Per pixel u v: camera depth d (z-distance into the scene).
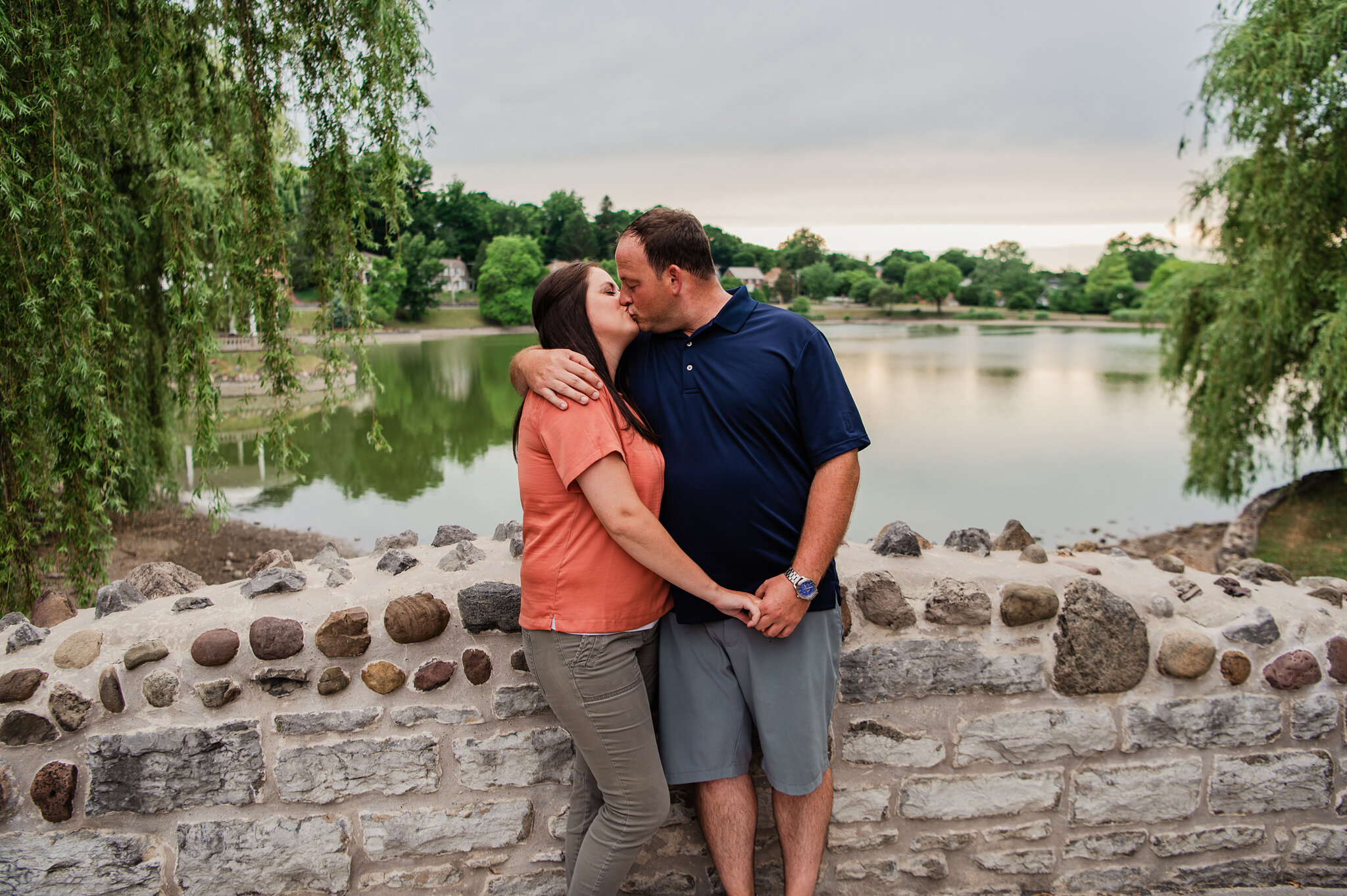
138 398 10.30
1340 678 2.27
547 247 141.38
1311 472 14.74
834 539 1.75
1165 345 14.75
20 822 1.94
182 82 6.37
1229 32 12.53
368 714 2.04
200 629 2.00
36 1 5.02
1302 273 12.40
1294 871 2.32
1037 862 2.25
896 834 2.21
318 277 7.33
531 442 1.71
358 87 6.29
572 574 1.70
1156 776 2.25
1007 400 33.34
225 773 2.00
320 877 2.06
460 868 2.10
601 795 1.94
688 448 1.78
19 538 6.05
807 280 174.25
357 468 19.53
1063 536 14.27
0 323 5.29
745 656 1.86
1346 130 11.72
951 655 2.18
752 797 1.97
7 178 4.77
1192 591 2.29
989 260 173.88
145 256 9.44
